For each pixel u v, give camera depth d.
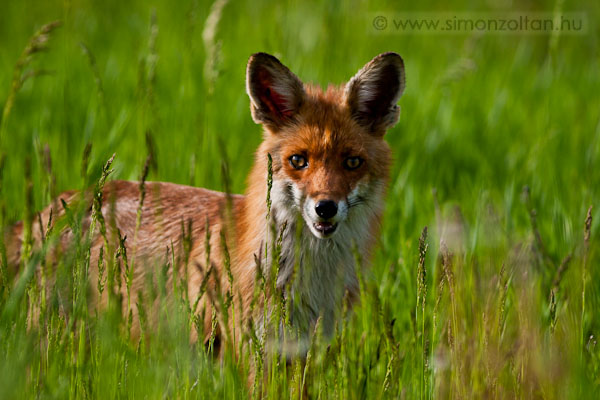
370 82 9.84
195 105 14.62
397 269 10.98
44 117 14.28
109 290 7.37
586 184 12.52
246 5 21.61
